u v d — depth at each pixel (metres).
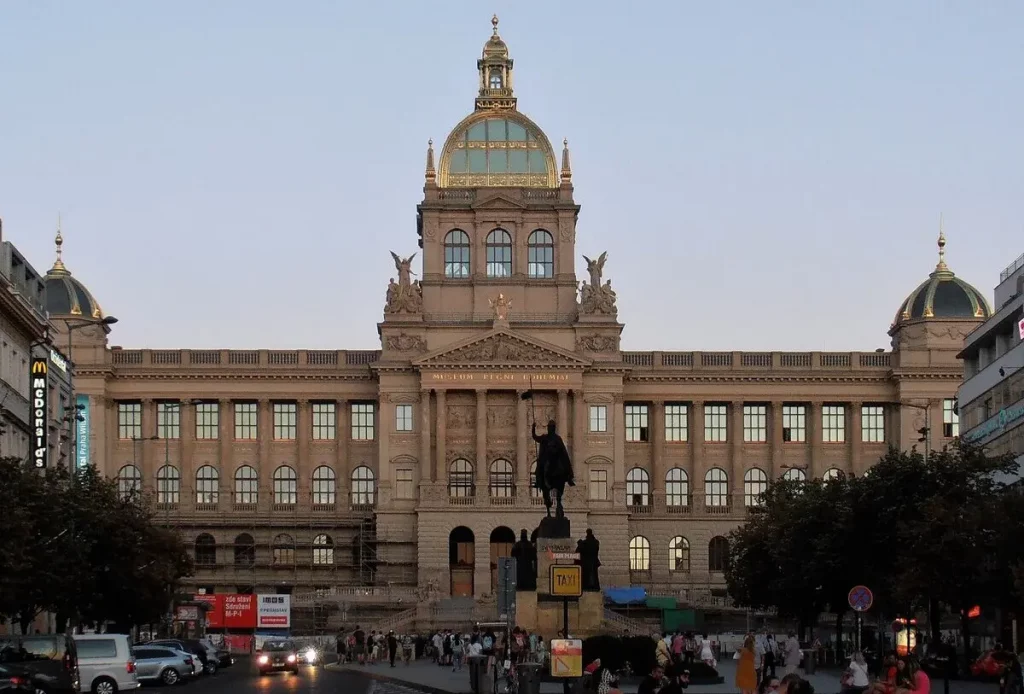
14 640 84.19
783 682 46.31
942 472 121.19
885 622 158.75
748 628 187.75
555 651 75.38
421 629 189.88
